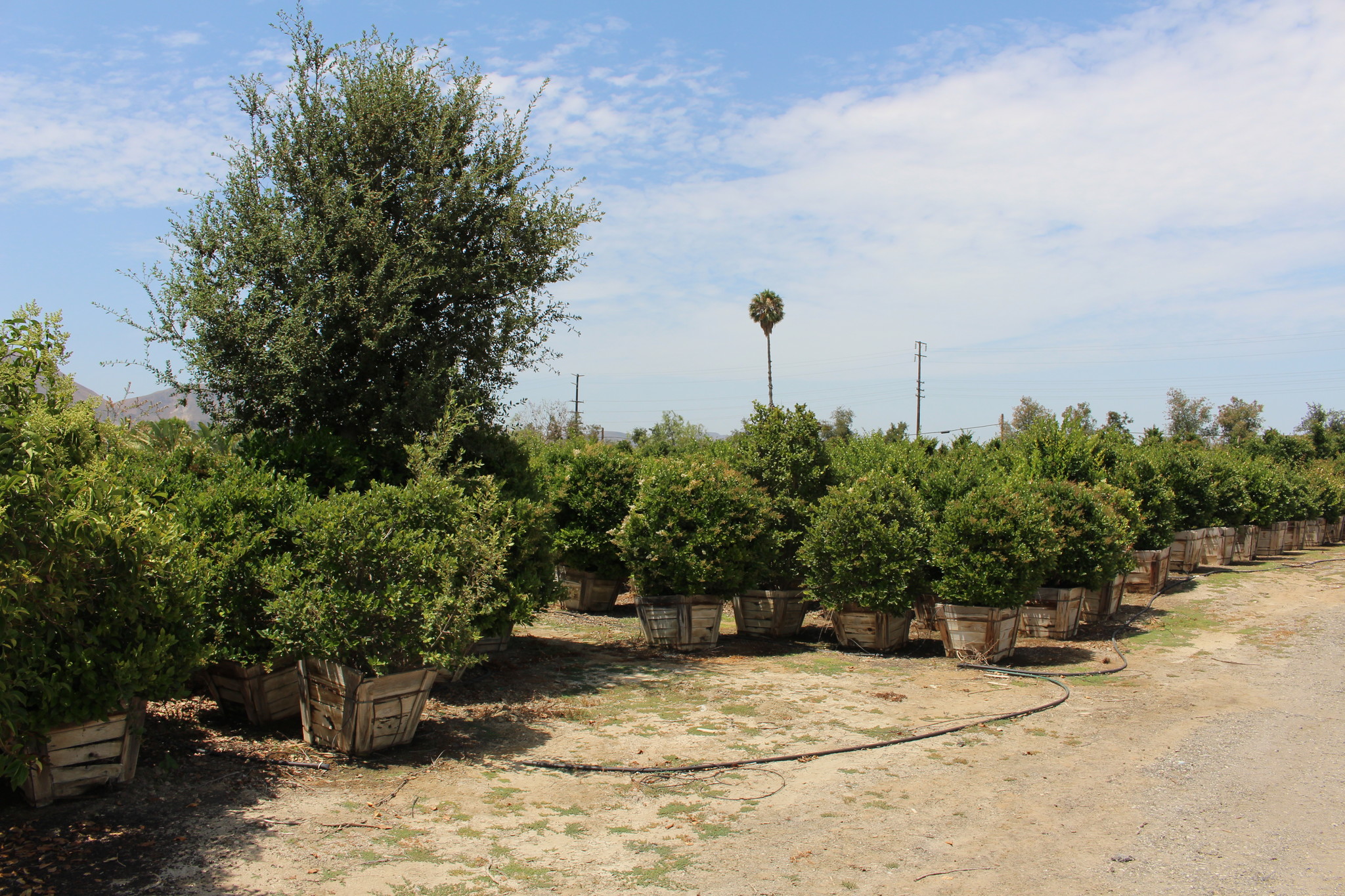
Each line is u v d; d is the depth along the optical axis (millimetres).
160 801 4918
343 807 5027
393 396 8586
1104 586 12695
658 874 4328
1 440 4023
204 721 6531
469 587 6590
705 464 10883
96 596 4648
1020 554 9695
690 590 10445
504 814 5070
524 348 9773
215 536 6203
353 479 8031
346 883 4055
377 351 8477
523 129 9688
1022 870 4473
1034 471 13930
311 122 8766
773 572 11508
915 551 10219
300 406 8508
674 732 6910
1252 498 22031
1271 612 13625
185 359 8125
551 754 6258
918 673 9422
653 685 8633
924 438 21953
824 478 12195
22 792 4773
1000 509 10023
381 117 8742
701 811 5242
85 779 4816
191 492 6426
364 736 5859
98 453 5000
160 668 4840
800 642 11461
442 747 6270
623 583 14125
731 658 10211
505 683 8484
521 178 9680
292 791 5234
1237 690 8719
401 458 8750
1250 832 5020
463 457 9055
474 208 9227
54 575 4211
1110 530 11742
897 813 5281
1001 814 5285
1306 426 58562
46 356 4449
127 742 4961
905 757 6398
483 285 9148
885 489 10625
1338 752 6609
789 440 12141
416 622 5973
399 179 8922
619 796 5488
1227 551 20516
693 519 10422
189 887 3920
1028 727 7305
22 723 4391
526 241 9508
